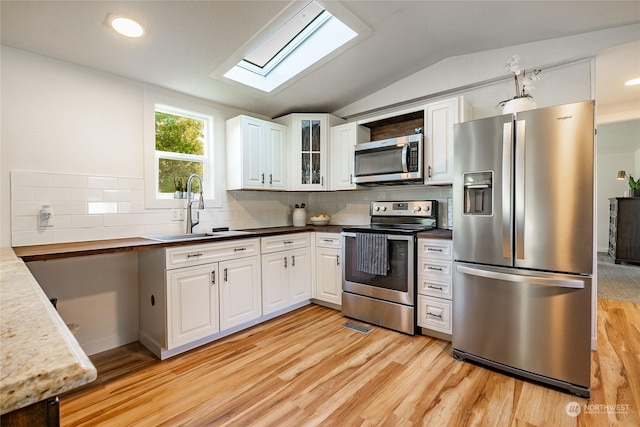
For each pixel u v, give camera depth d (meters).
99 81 2.33
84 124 2.26
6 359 0.46
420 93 2.93
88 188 2.27
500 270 1.97
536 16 2.08
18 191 1.99
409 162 2.74
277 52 2.73
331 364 2.11
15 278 1.01
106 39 2.00
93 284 2.32
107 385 1.87
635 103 3.43
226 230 3.08
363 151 3.06
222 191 3.12
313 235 3.31
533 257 1.87
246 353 2.27
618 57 2.31
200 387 1.85
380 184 3.19
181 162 2.91
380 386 1.85
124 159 2.45
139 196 2.53
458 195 2.16
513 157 1.92
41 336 0.55
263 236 2.81
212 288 2.42
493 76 2.57
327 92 3.14
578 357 1.73
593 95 2.29
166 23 1.93
